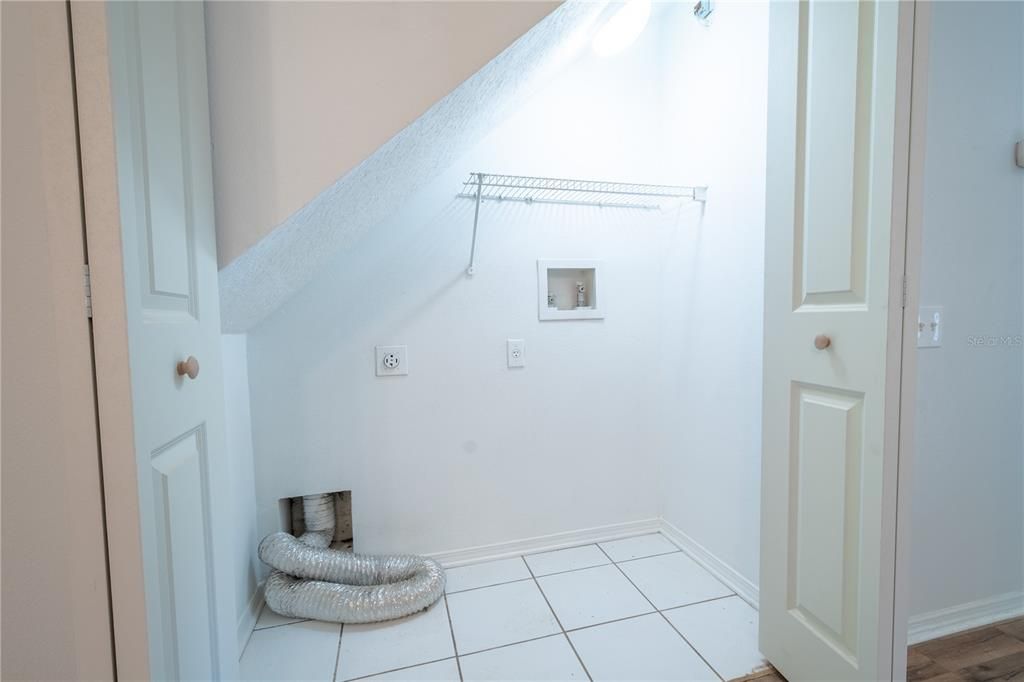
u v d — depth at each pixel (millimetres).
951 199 1301
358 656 1291
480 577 1687
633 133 1907
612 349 1941
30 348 537
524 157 1790
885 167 876
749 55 1444
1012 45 1348
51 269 536
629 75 1894
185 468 730
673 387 1906
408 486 1732
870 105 909
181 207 718
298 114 846
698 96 1688
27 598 555
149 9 633
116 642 578
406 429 1720
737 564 1570
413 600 1455
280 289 1349
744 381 1514
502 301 1799
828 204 1014
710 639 1340
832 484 1020
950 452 1361
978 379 1373
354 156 862
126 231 562
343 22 849
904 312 888
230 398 1349
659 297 1982
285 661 1272
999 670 1234
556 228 1845
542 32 995
